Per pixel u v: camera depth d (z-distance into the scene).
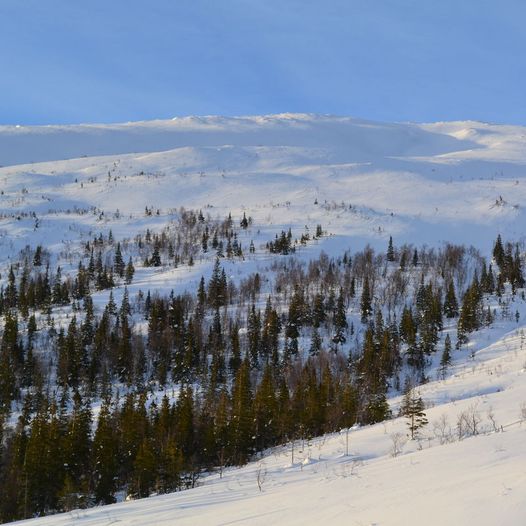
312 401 62.59
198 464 61.00
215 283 149.25
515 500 9.36
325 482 16.75
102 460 54.81
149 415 77.69
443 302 140.88
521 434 19.22
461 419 27.17
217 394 87.12
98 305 150.38
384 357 98.88
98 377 108.31
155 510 16.17
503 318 119.75
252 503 14.90
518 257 170.75
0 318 144.50
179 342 116.69
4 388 96.56
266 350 114.50
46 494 55.34
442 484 12.38
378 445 29.11
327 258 188.75
